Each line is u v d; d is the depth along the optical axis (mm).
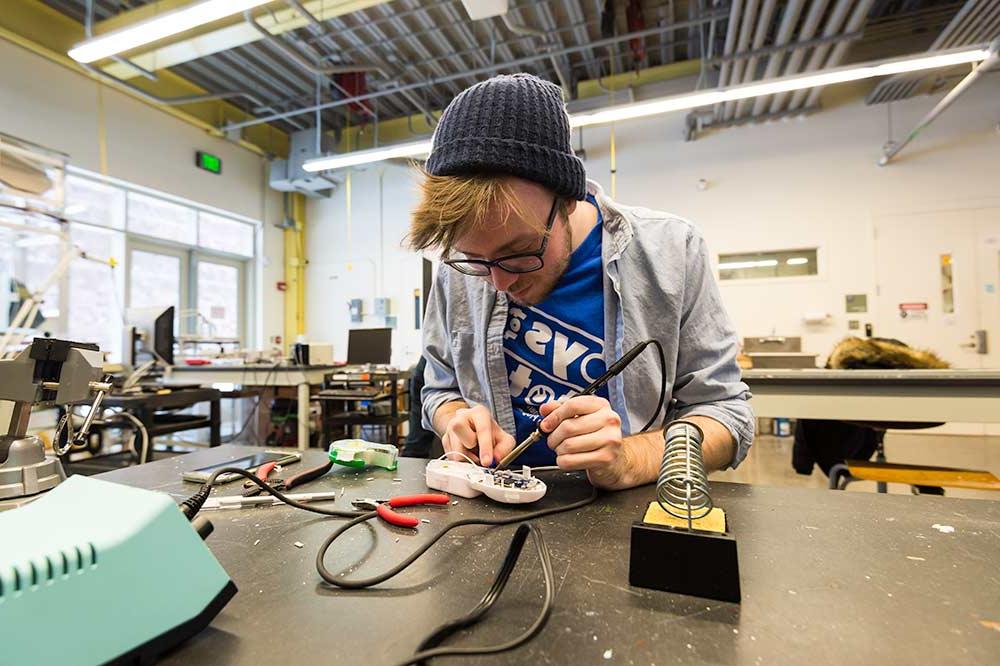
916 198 3949
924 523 438
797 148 4203
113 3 3332
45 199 1937
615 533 427
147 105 4070
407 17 3479
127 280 4051
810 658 247
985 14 2852
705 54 3959
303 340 4039
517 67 4070
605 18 3514
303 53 3748
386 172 5332
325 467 649
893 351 1662
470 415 657
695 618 286
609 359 749
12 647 212
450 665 243
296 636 274
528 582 334
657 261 739
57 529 251
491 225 480
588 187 815
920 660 245
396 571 341
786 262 4238
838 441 1900
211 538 424
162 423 2252
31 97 3320
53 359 500
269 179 5270
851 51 3889
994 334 3795
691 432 442
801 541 401
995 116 3789
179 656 260
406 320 5258
